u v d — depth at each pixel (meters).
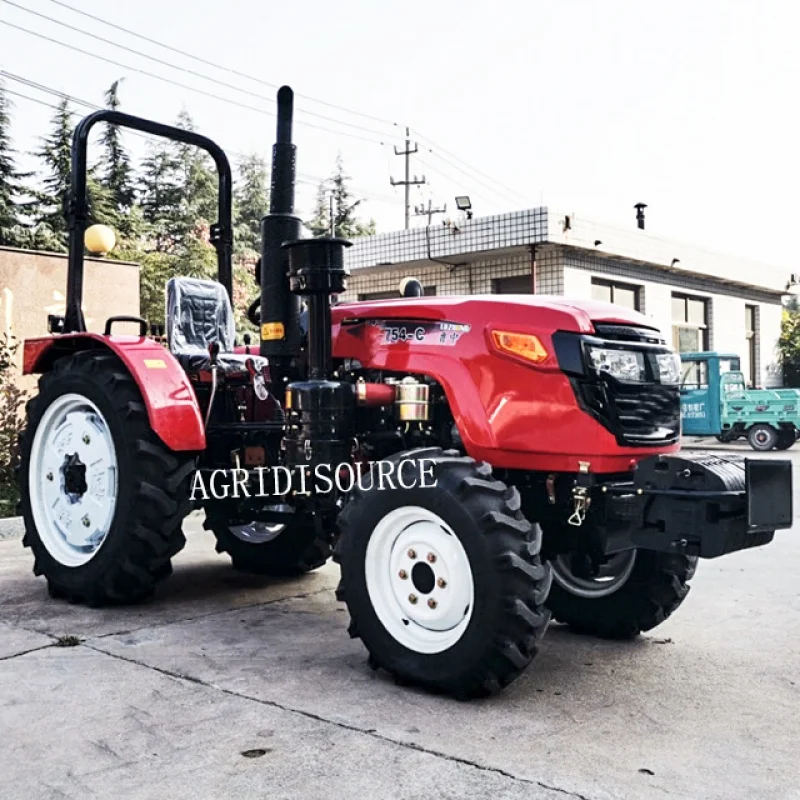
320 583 4.86
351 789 2.26
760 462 2.84
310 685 3.09
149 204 30.55
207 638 3.69
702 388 15.73
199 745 2.54
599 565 3.51
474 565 2.88
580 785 2.29
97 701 2.90
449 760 2.44
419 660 3.01
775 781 2.33
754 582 4.95
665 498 3.00
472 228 15.11
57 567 4.30
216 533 5.16
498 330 3.27
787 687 3.14
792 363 21.95
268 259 3.91
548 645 3.73
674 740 2.62
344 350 3.73
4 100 22.56
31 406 4.57
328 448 3.53
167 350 4.36
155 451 4.00
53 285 8.06
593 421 3.13
